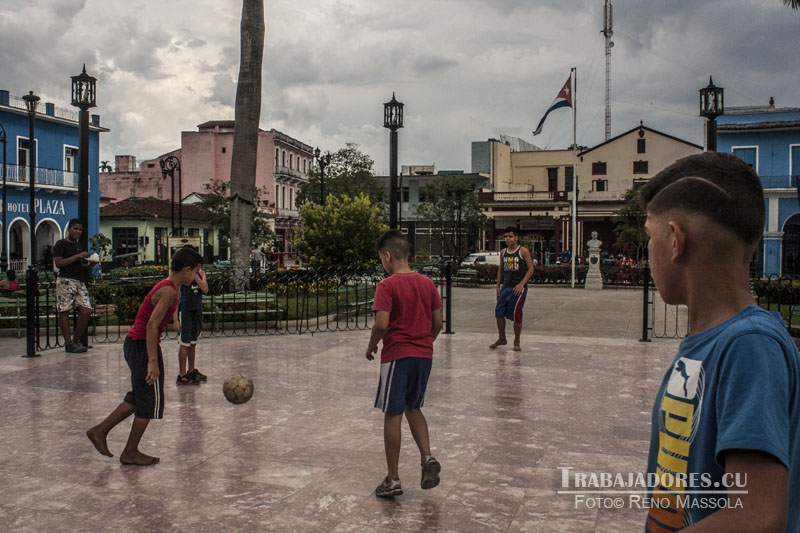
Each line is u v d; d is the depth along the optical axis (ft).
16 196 107.34
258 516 12.35
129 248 138.41
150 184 191.83
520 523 12.05
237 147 52.01
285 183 206.49
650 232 4.58
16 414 20.06
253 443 17.03
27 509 12.71
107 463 15.49
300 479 14.37
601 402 21.35
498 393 22.63
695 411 4.15
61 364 28.37
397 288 13.44
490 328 42.14
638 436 17.58
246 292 41.65
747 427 3.52
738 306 4.20
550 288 89.51
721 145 121.70
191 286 24.08
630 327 42.93
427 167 195.93
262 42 52.24
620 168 161.68
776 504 3.41
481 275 94.43
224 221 140.77
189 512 12.54
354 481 14.24
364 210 62.03
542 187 182.09
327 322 40.45
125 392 23.03
